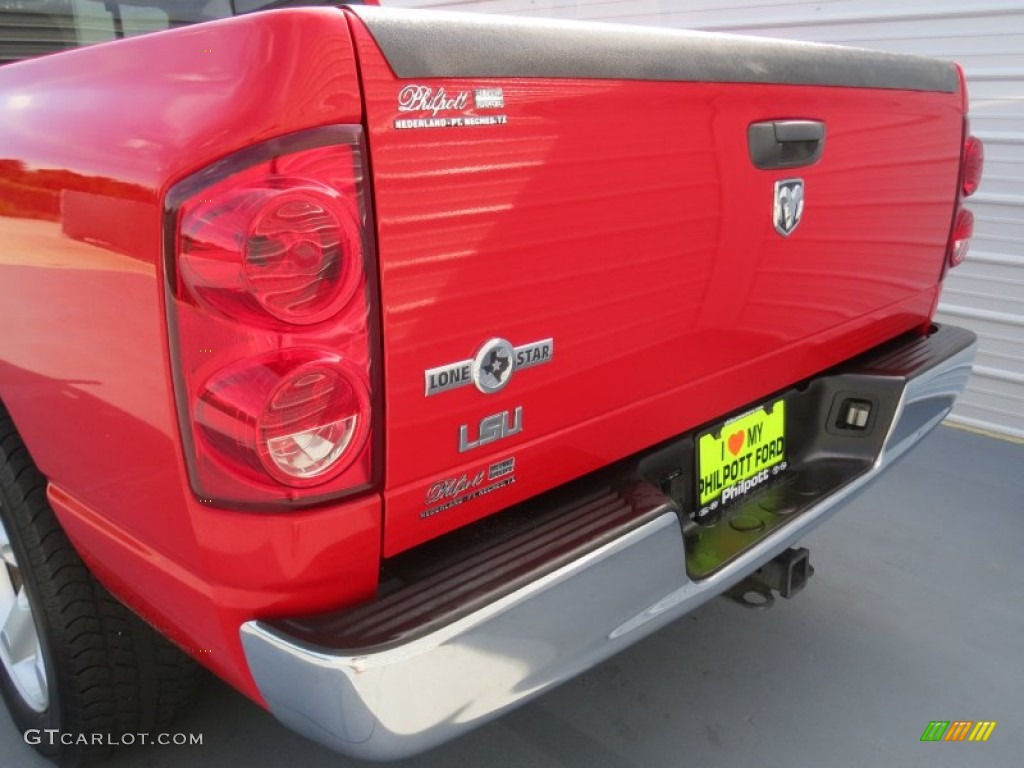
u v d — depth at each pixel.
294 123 1.10
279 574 1.24
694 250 1.62
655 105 1.48
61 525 1.69
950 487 3.48
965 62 4.01
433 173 1.21
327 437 1.20
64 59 1.40
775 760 2.06
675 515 1.58
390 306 1.20
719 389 1.83
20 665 2.08
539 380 1.43
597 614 1.48
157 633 1.83
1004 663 2.42
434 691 1.27
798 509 1.99
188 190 1.11
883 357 2.33
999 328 4.19
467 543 1.45
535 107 1.30
